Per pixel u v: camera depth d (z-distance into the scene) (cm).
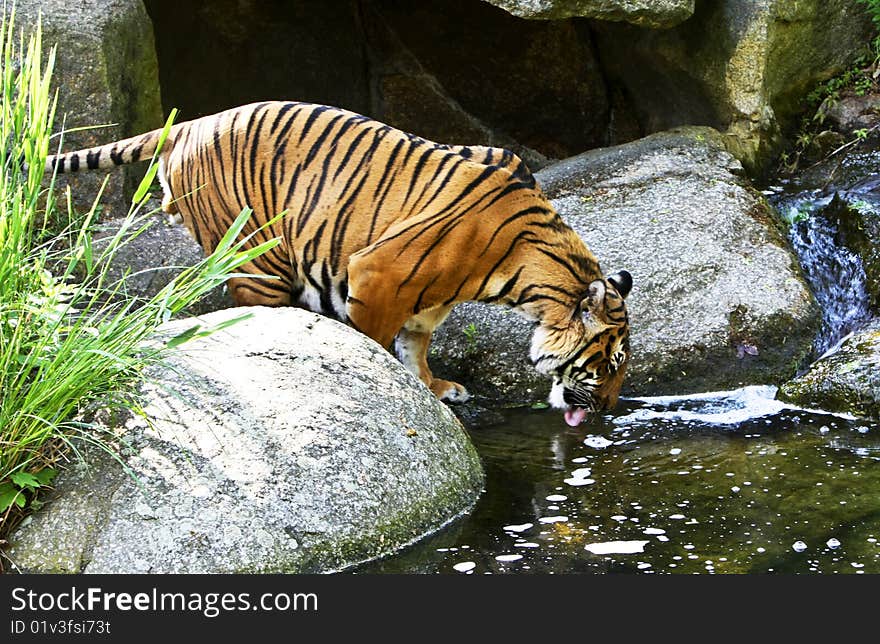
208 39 1546
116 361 719
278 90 1614
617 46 1492
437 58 1599
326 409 780
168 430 744
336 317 971
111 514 702
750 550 740
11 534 704
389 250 902
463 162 920
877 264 1180
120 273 1095
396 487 768
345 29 1605
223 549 691
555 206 1247
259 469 731
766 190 1353
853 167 1354
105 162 962
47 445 739
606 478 870
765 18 1337
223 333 826
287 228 937
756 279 1145
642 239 1180
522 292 943
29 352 750
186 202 967
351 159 922
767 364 1088
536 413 1028
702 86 1400
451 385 1046
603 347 945
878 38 1431
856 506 802
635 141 1376
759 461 895
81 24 1174
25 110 769
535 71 1559
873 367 1002
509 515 802
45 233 886
